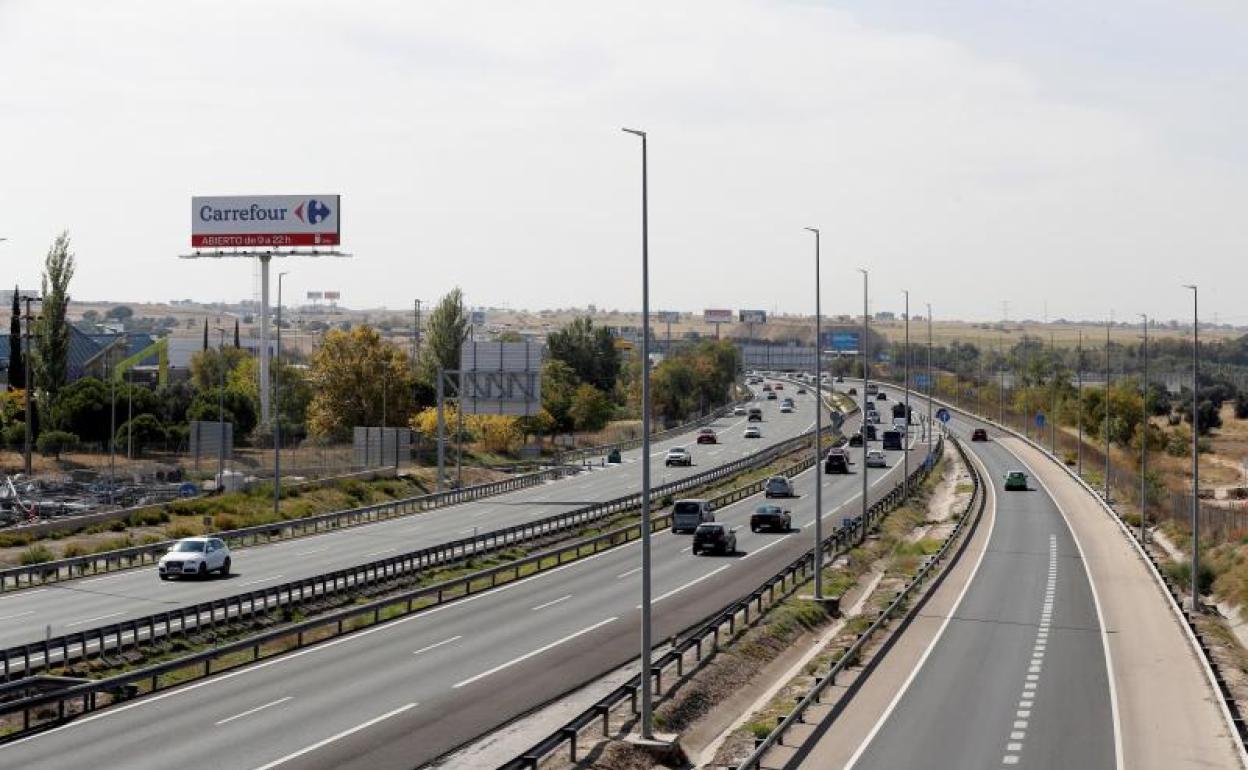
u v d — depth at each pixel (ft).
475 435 469.98
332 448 426.10
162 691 123.03
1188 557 241.76
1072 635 165.58
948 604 189.78
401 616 169.27
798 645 160.35
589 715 103.65
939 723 118.52
